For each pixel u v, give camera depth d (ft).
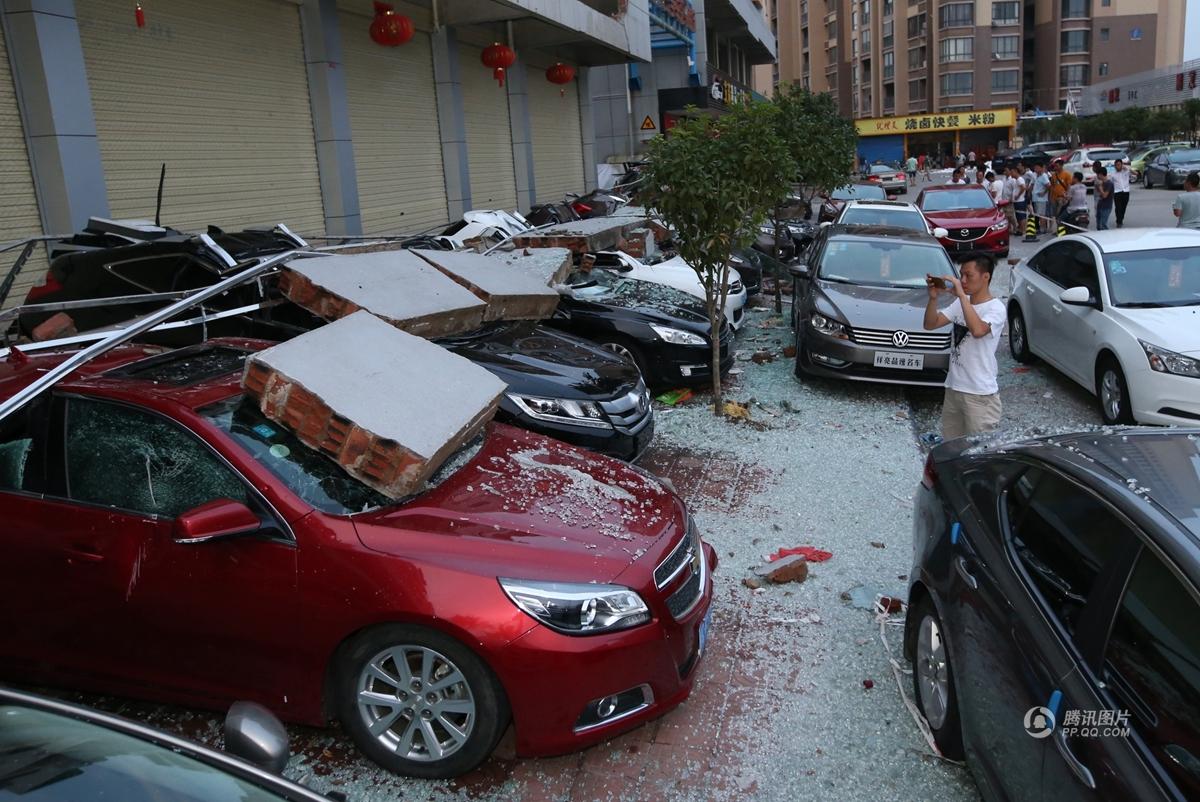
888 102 278.26
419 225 49.98
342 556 10.91
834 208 69.36
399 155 47.65
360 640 11.02
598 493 13.29
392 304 18.13
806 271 33.24
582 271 32.40
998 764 9.72
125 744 7.04
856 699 13.32
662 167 24.59
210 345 15.14
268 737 7.39
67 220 26.35
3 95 25.14
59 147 25.90
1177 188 114.11
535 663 10.50
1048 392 30.14
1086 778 7.96
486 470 13.52
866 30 280.92
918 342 27.91
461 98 52.95
